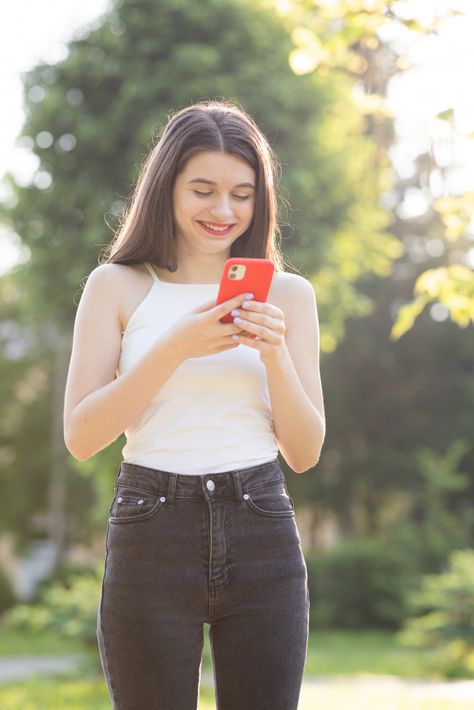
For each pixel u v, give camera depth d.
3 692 10.39
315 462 2.61
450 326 24.77
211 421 2.45
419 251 25.12
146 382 2.38
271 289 2.65
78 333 2.55
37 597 22.20
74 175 11.95
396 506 25.83
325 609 18.44
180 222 2.55
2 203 12.17
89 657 11.56
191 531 2.40
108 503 11.81
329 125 12.03
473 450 24.55
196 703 2.46
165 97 11.67
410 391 25.61
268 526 2.44
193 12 11.76
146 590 2.40
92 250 11.79
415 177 23.97
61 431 24.47
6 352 26.16
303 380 2.61
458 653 12.17
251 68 11.71
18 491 25.84
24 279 12.33
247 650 2.43
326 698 9.22
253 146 2.53
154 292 2.58
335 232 12.32
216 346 2.38
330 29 10.91
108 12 12.05
